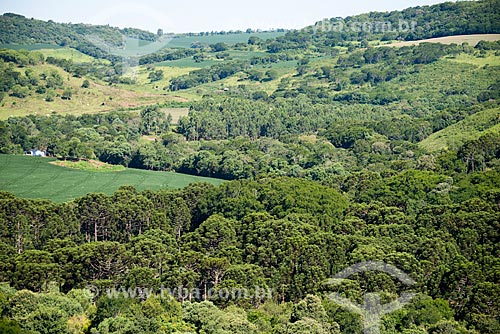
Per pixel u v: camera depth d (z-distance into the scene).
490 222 126.00
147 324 97.75
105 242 128.88
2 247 130.50
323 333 94.19
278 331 95.94
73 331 99.94
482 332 98.94
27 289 111.75
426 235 126.94
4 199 146.00
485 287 103.75
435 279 112.94
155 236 140.88
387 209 144.00
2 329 91.06
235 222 144.38
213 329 98.31
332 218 145.50
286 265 122.00
